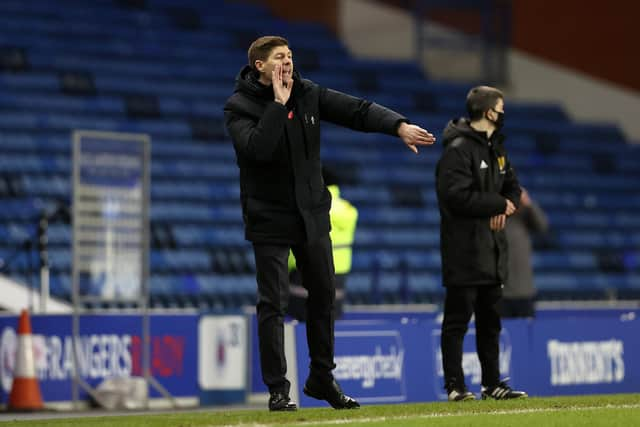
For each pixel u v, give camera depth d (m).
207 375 43.25
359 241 73.50
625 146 90.81
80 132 40.78
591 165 88.81
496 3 92.69
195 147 75.50
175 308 62.69
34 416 34.97
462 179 27.61
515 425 19.38
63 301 56.22
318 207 23.20
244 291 65.62
